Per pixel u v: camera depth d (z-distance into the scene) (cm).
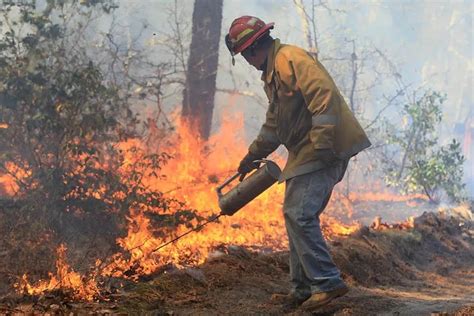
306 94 424
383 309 468
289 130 444
